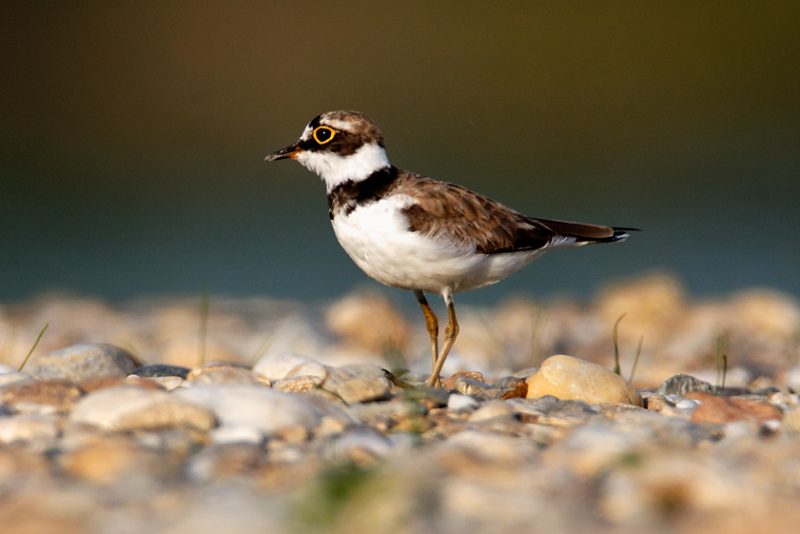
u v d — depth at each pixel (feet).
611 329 50.88
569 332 50.37
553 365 26.84
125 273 69.00
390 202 28.96
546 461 19.39
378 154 29.68
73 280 67.46
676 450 19.34
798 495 17.57
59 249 73.31
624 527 16.30
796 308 52.95
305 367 26.84
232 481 18.42
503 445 19.84
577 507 17.13
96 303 59.00
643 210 79.77
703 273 67.87
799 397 27.48
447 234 28.86
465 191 29.91
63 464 19.13
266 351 44.50
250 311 56.18
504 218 30.07
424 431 22.29
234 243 75.10
